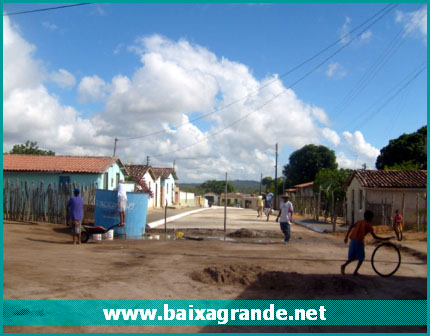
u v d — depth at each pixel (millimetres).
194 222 26547
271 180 106688
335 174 35750
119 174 33250
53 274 9250
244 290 8508
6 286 8031
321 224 27469
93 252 12969
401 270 10922
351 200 29328
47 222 20234
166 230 20375
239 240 17422
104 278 9148
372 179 26141
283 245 15969
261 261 11969
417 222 22844
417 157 45719
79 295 7699
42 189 20516
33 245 13820
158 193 46688
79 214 14867
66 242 15172
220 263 11445
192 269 10461
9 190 21156
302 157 69750
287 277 9414
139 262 11375
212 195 99812
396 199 25438
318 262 12016
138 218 17938
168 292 8234
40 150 57906
